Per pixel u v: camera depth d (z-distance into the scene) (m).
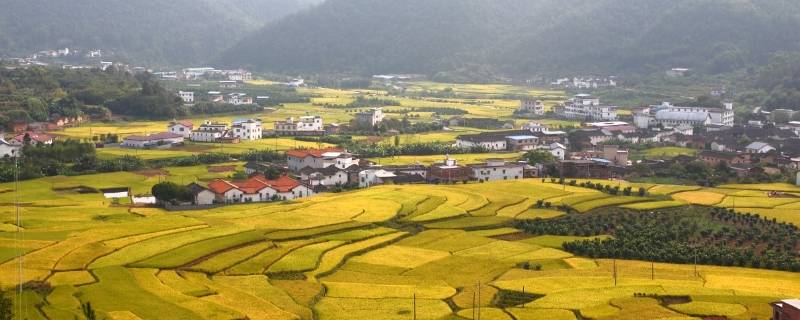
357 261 186.00
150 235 197.00
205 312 146.00
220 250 187.50
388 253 193.12
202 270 172.88
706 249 198.25
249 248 190.25
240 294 157.12
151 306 148.25
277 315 145.88
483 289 165.75
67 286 158.75
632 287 165.88
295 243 197.25
